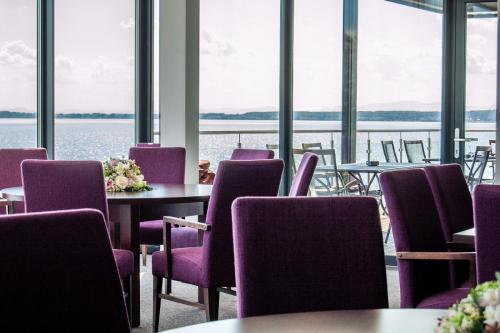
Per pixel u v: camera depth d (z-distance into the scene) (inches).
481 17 327.6
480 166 331.0
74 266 67.2
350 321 66.2
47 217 66.8
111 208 175.5
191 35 255.9
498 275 50.8
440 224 139.5
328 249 84.4
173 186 206.8
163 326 179.5
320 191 322.0
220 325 65.2
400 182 128.3
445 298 123.6
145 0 292.7
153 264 167.0
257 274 81.9
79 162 158.9
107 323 68.4
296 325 65.0
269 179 157.2
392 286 226.1
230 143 316.8
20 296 64.2
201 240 187.3
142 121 295.4
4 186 222.8
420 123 336.8
